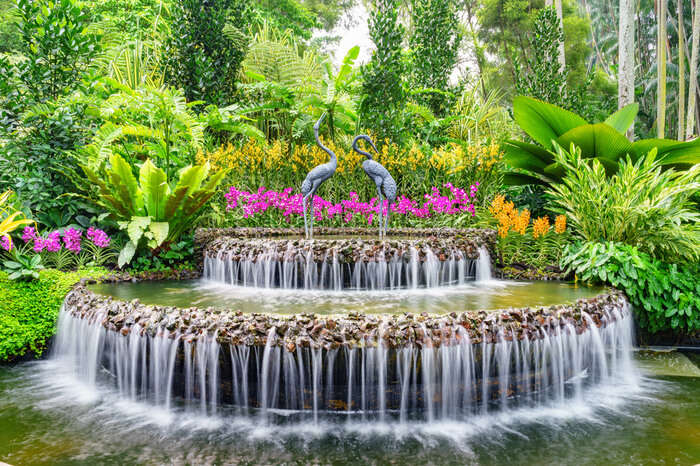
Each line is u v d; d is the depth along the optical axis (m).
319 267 4.65
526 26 22.34
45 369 4.30
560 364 3.55
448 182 7.14
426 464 2.59
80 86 6.49
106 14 11.66
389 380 3.07
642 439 2.95
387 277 4.66
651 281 4.94
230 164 6.95
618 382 4.05
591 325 3.85
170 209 5.86
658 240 5.20
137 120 7.18
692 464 2.63
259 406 3.15
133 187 5.73
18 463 2.61
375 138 7.59
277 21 15.08
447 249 4.96
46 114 5.88
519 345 3.34
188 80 8.54
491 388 3.27
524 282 5.38
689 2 22.25
